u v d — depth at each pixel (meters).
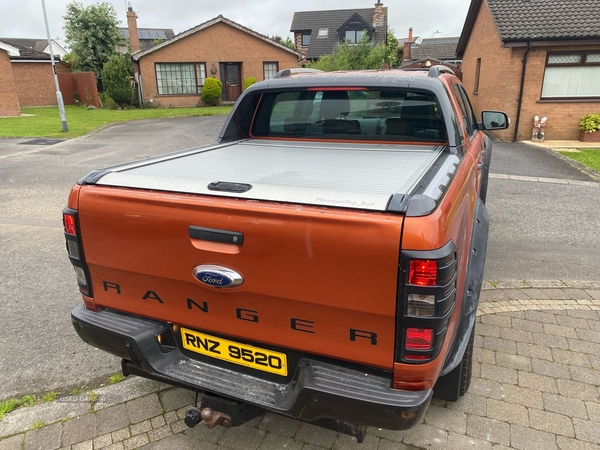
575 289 4.33
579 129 13.69
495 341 3.46
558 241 5.63
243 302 2.04
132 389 3.01
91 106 25.38
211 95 26.45
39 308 4.06
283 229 1.83
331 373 1.97
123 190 2.17
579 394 2.89
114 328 2.28
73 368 3.23
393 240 1.68
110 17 32.16
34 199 7.61
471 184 2.89
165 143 13.73
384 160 2.87
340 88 3.61
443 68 4.32
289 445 2.54
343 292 1.81
